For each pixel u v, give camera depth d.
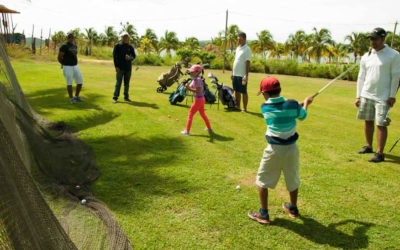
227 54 36.28
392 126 8.05
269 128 3.26
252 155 5.52
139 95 10.96
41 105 8.66
